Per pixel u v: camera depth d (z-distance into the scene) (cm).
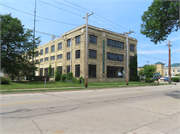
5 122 479
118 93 1412
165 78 5219
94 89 1911
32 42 2989
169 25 1173
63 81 3225
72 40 3253
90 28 2984
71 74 3097
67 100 927
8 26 2514
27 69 2942
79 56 3039
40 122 484
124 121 522
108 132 418
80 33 3022
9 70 2645
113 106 770
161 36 1230
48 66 4291
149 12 1216
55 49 3959
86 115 582
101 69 3103
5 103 796
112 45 3438
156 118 567
